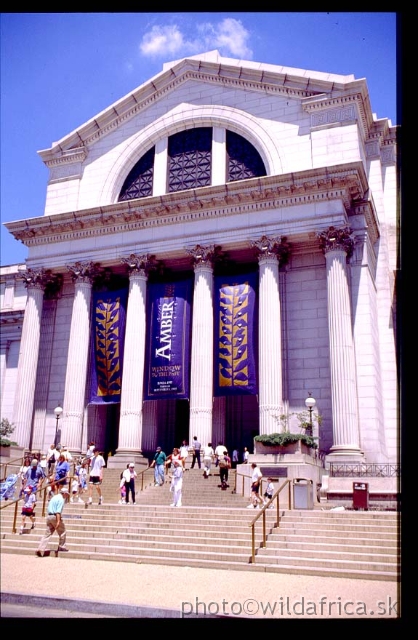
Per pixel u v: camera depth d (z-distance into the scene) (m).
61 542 17.27
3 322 47.16
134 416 33.25
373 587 12.67
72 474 28.70
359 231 32.53
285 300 33.38
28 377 36.97
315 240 32.88
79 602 10.62
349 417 28.88
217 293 34.34
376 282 34.88
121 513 21.14
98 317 36.31
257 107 37.44
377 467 27.97
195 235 34.62
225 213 34.28
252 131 36.88
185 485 26.89
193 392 32.28
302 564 15.03
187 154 39.00
